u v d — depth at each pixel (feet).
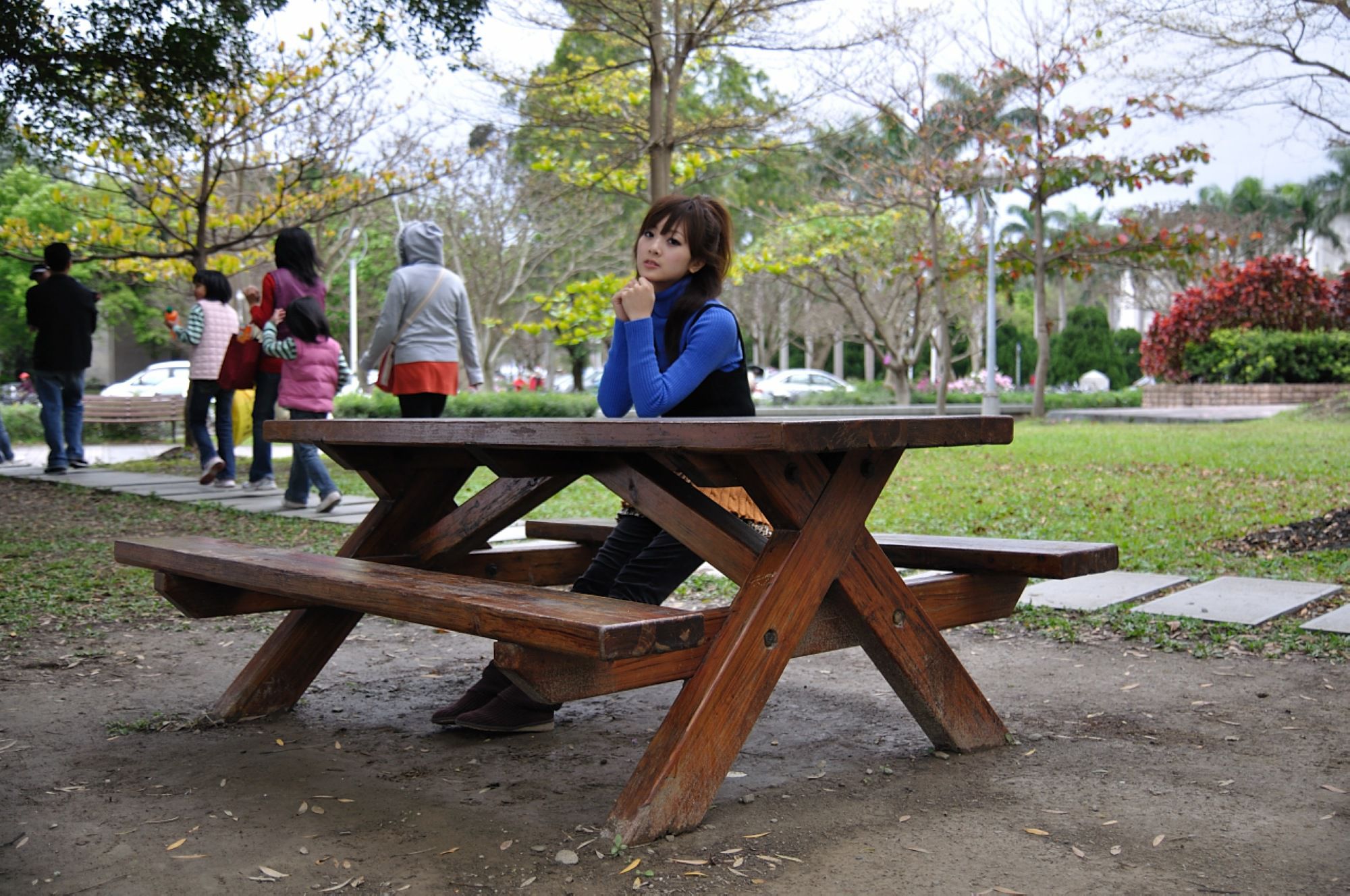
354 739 10.12
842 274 79.66
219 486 32.07
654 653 6.65
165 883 6.98
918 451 42.47
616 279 38.63
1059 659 13.23
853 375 181.47
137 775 9.10
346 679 12.42
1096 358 151.53
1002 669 12.74
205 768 9.25
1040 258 69.00
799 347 150.20
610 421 7.37
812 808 8.20
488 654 13.74
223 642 14.20
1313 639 13.70
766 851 7.36
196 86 36.58
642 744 9.99
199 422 31.63
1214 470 33.42
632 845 7.38
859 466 8.36
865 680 12.32
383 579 8.43
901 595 8.96
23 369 122.93
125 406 59.11
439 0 35.42
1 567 19.24
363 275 107.04
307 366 25.09
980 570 9.72
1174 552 20.47
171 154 40.52
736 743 7.88
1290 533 22.09
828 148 47.78
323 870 7.16
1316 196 170.19
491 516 10.14
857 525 8.41
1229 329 80.12
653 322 9.83
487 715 10.05
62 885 6.96
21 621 15.16
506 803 8.39
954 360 132.98
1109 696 11.52
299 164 43.83
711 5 38.42
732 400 9.71
